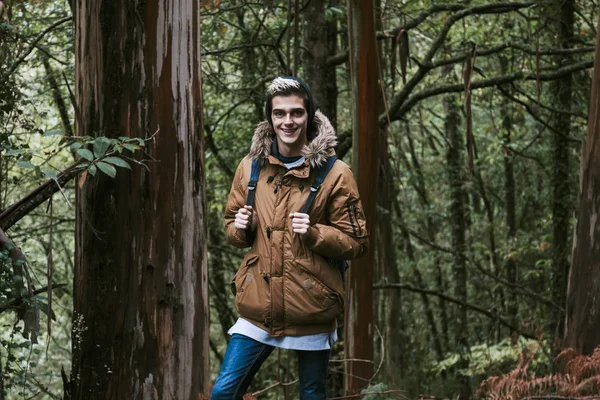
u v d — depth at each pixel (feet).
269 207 9.95
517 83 40.32
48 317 11.42
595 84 20.44
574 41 34.96
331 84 30.86
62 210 36.86
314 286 9.79
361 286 21.22
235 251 37.63
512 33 35.45
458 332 50.31
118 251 12.96
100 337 13.00
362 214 10.07
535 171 49.19
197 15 13.44
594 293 19.80
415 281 54.34
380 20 26.68
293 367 40.22
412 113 47.42
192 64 13.33
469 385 43.60
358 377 19.13
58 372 34.04
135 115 12.96
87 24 13.17
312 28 29.81
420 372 43.50
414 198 56.90
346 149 31.42
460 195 50.24
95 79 13.08
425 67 29.81
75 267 13.38
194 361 13.20
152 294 12.96
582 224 20.33
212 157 35.22
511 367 34.24
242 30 29.89
